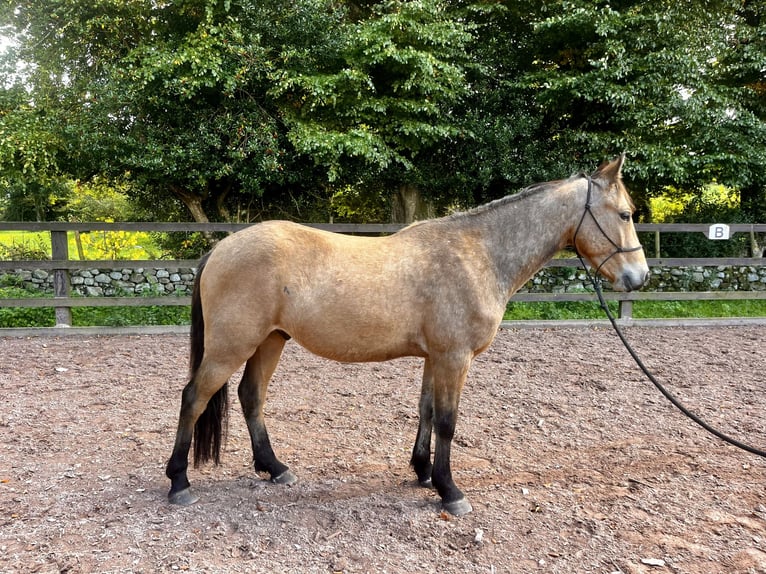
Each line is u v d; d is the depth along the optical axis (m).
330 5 9.55
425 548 2.55
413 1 9.23
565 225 3.07
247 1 8.77
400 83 9.33
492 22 11.27
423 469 3.21
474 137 9.85
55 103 9.06
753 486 3.24
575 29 10.04
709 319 8.23
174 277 9.00
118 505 2.89
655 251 11.93
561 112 11.08
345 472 3.40
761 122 10.25
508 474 3.39
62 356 6.17
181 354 6.36
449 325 2.82
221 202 10.48
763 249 12.17
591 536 2.68
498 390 5.11
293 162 9.62
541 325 7.94
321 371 5.77
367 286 2.79
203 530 2.65
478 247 2.97
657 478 3.33
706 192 12.79
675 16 10.12
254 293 2.76
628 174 10.05
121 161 8.63
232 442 3.90
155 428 4.05
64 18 8.74
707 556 2.52
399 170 10.41
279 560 2.43
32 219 13.37
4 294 8.02
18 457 3.48
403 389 5.16
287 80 8.58
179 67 8.50
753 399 4.87
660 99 9.95
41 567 2.33
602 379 5.49
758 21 11.88
